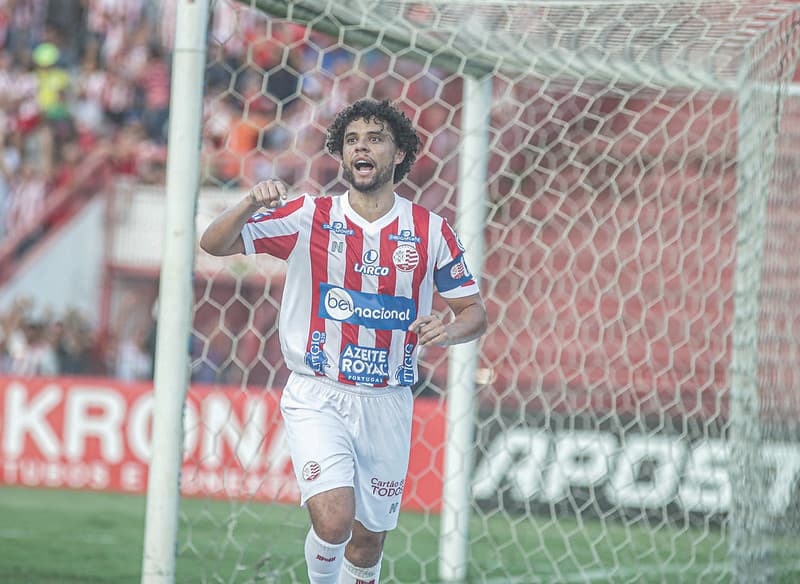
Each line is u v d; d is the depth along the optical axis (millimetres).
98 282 42031
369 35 19266
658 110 32719
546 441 29203
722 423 24844
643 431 25734
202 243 12836
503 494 29156
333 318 13211
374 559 14117
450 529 20812
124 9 48500
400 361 13430
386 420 13406
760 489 18172
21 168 46344
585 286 33094
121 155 44312
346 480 12812
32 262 42375
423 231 13453
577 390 30391
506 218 28938
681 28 18656
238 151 40844
